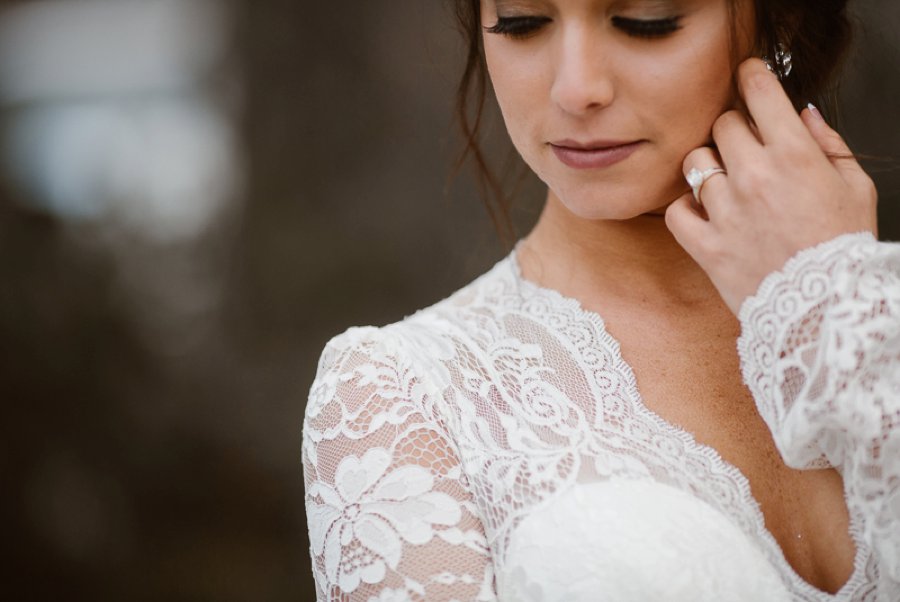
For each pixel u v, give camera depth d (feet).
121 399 19.98
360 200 20.49
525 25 4.58
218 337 20.34
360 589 4.38
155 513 19.29
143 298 20.56
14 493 19.21
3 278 20.57
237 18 21.20
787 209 4.31
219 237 20.80
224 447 19.72
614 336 5.01
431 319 5.17
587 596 4.27
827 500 4.68
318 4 20.89
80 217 21.34
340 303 20.25
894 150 12.11
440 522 4.45
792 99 5.19
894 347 4.17
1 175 21.43
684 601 4.28
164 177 21.47
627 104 4.53
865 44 11.03
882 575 4.41
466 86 5.83
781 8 4.86
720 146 4.54
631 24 4.46
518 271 5.41
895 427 4.10
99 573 18.75
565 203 4.78
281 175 20.83
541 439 4.64
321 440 4.70
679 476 4.60
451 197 20.10
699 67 4.54
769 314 4.30
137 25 22.34
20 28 23.12
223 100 21.36
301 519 19.16
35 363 19.98
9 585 18.62
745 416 4.86
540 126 4.68
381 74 20.74
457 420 4.67
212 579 18.53
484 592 4.38
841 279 4.17
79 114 22.24
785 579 4.58
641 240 5.06
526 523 4.45
